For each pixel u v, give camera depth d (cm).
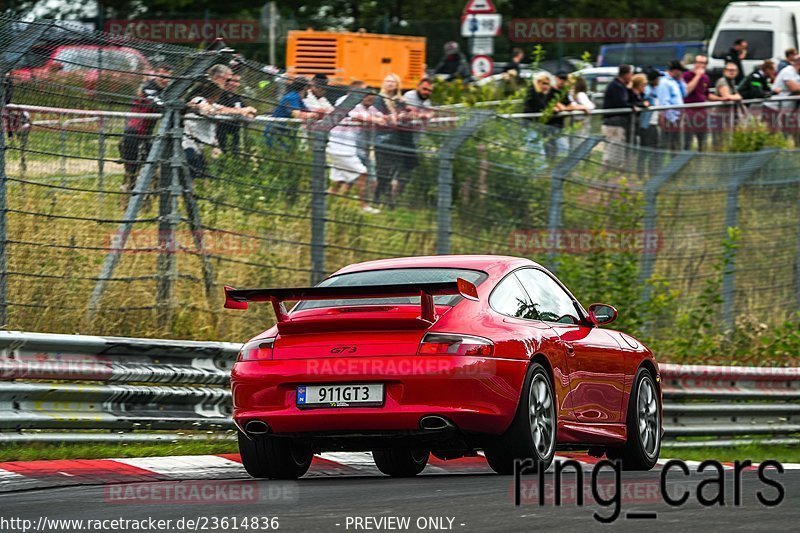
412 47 8550
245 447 2669
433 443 2564
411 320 2502
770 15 9519
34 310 3638
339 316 2547
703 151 6681
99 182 3747
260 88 4078
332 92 4253
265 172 4134
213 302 4056
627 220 5134
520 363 2553
